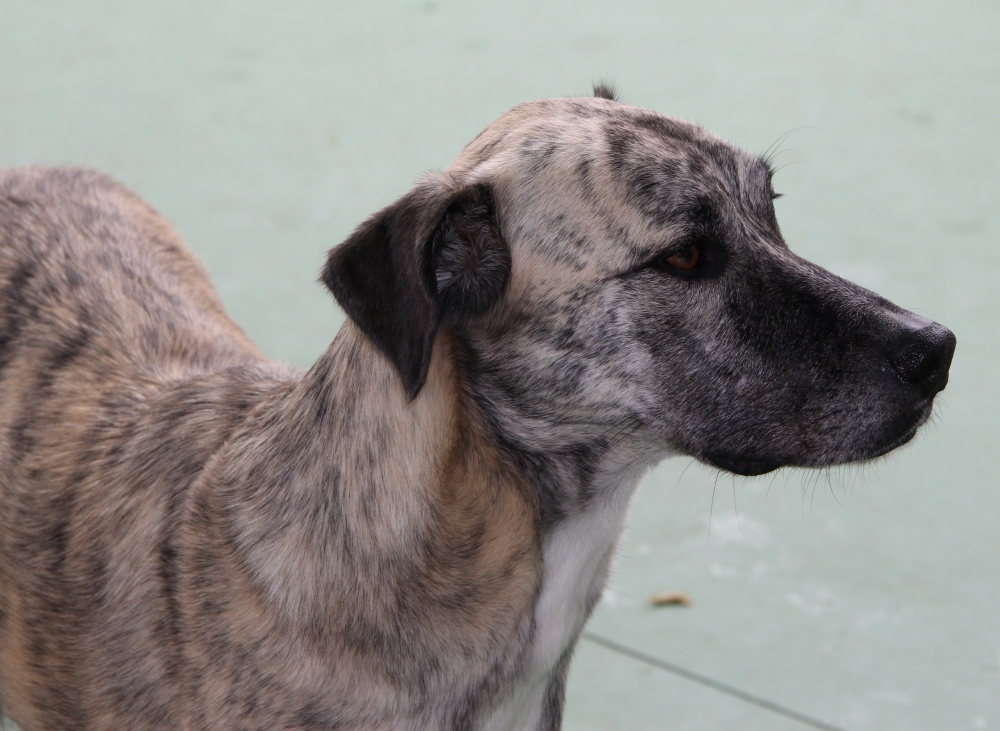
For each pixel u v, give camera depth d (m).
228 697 3.28
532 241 3.34
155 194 7.48
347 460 3.25
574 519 3.46
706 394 3.38
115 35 9.36
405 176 7.66
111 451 3.68
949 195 7.57
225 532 3.34
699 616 5.07
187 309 4.22
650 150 3.35
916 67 8.98
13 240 4.17
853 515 5.54
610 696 4.73
